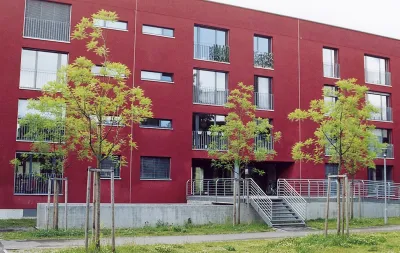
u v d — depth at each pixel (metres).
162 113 27.66
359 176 33.53
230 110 25.94
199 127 29.16
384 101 36.50
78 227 19.59
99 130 13.34
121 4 27.17
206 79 29.52
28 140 24.42
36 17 25.52
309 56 32.62
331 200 26.39
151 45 27.73
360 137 21.28
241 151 23.09
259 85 31.05
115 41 26.72
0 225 20.98
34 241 16.23
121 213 20.42
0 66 24.30
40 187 24.66
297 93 31.75
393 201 29.11
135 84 26.98
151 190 27.09
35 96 24.84
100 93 13.40
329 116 18.34
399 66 37.09
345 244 14.88
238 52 30.23
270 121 30.84
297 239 16.44
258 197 23.86
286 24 32.06
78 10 26.11
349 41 34.69
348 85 18.34
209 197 26.17
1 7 24.56
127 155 26.59
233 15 30.38
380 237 17.05
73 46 25.83
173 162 27.81
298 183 30.53
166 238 17.45
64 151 18.34
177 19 28.64
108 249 12.53
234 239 17.41
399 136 36.31
